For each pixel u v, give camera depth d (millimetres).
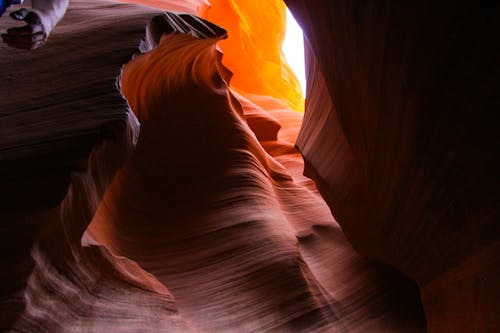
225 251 6203
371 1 3188
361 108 4543
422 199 4129
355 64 4098
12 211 2758
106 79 3891
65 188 2869
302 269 6613
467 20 2428
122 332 3488
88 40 4508
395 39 3143
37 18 1760
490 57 2436
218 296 5590
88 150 3127
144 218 6234
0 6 1784
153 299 4270
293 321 5824
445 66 2814
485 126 2791
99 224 5312
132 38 4488
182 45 6285
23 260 2594
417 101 3303
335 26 4133
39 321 2666
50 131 3324
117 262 4223
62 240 3012
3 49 4336
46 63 4160
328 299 6734
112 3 6098
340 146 6227
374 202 5375
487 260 3555
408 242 5031
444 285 4734
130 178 6492
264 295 5863
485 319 3859
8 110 3568
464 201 3482
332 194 6812
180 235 6254
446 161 3424
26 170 2984
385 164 4508
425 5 2646
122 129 3457
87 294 3443
